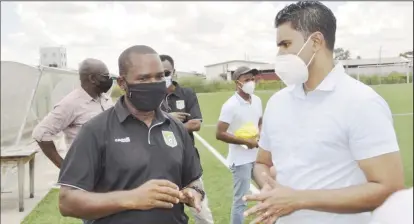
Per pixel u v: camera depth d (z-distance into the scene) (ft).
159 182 6.25
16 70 22.71
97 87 11.09
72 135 11.14
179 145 7.14
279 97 6.88
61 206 6.42
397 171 5.64
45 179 20.53
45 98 26.00
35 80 23.29
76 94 11.16
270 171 6.90
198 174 7.53
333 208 5.79
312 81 6.30
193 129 13.07
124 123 6.76
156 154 6.73
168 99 13.19
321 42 6.15
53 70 25.62
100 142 6.57
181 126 7.52
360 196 5.68
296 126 6.42
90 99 11.14
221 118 13.55
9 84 22.66
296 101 6.51
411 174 15.90
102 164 6.63
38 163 20.39
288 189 5.97
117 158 6.55
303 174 6.28
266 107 7.16
